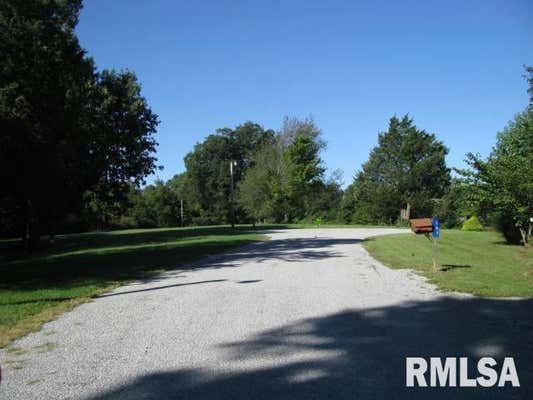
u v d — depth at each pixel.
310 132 58.47
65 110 19.28
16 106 16.86
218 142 87.00
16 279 13.03
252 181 55.91
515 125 20.94
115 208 39.31
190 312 8.39
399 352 5.94
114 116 31.16
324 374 5.21
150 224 65.06
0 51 17.75
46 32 20.02
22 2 18.67
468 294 9.56
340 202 65.25
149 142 34.59
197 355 5.95
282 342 6.43
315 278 12.12
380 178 66.62
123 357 5.95
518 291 9.64
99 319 8.05
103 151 28.41
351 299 9.28
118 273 13.75
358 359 5.69
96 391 4.87
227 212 69.94
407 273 12.70
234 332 6.98
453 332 6.78
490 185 18.31
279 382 5.00
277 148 58.47
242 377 5.16
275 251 20.02
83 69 23.02
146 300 9.62
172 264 15.77
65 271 14.55
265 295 9.86
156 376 5.25
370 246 21.48
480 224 36.94
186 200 76.06
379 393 4.70
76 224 49.47
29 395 4.80
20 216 27.36
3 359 5.96
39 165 17.27
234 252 19.86
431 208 59.97
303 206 60.66
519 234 21.45
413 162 64.56
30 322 7.86
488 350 5.96
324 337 6.63
